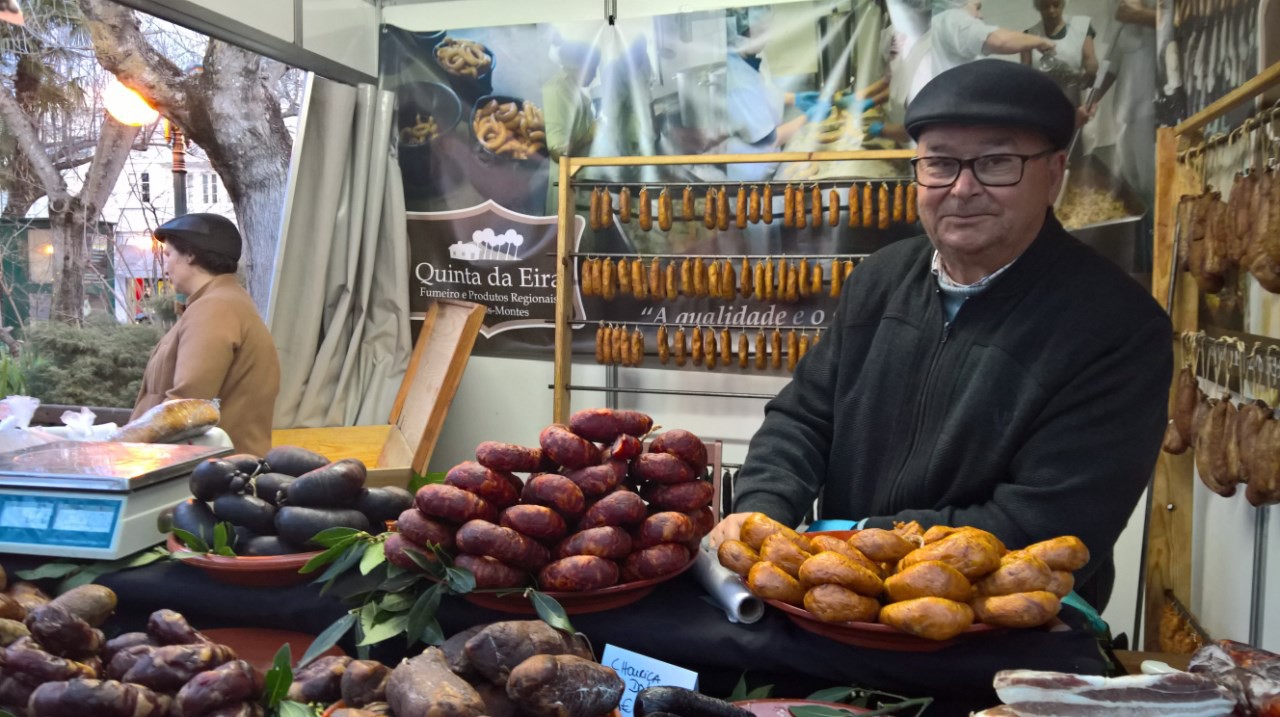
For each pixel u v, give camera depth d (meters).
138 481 1.43
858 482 1.84
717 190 3.40
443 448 4.01
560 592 1.19
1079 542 1.15
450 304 3.71
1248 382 1.97
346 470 1.37
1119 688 0.96
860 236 3.38
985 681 1.11
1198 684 0.97
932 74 3.23
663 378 3.68
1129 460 1.50
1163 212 2.31
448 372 3.41
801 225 3.29
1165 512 2.44
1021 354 1.62
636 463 1.29
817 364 1.98
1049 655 1.11
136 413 2.69
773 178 3.44
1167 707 0.95
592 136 3.65
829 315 3.45
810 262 3.42
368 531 1.40
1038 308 1.63
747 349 3.37
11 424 1.92
